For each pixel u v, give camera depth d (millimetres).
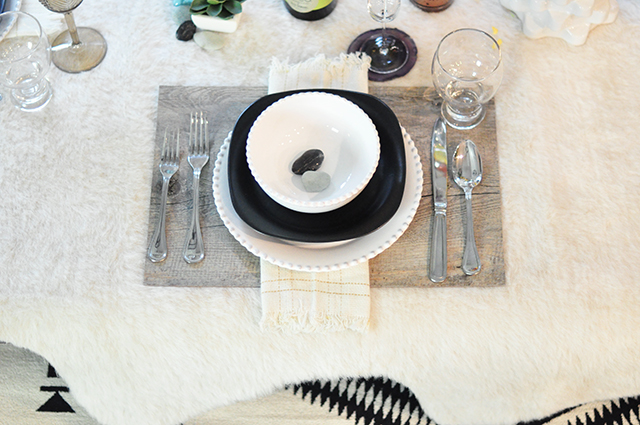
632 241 860
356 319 813
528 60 988
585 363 828
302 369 845
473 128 913
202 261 841
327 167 833
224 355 840
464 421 888
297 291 814
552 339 821
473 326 827
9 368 1263
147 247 860
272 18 1033
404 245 841
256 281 835
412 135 907
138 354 839
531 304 827
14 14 992
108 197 898
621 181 897
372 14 896
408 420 1231
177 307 838
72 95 973
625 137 927
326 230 777
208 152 892
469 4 1036
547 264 847
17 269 859
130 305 840
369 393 1250
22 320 839
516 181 897
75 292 846
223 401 866
